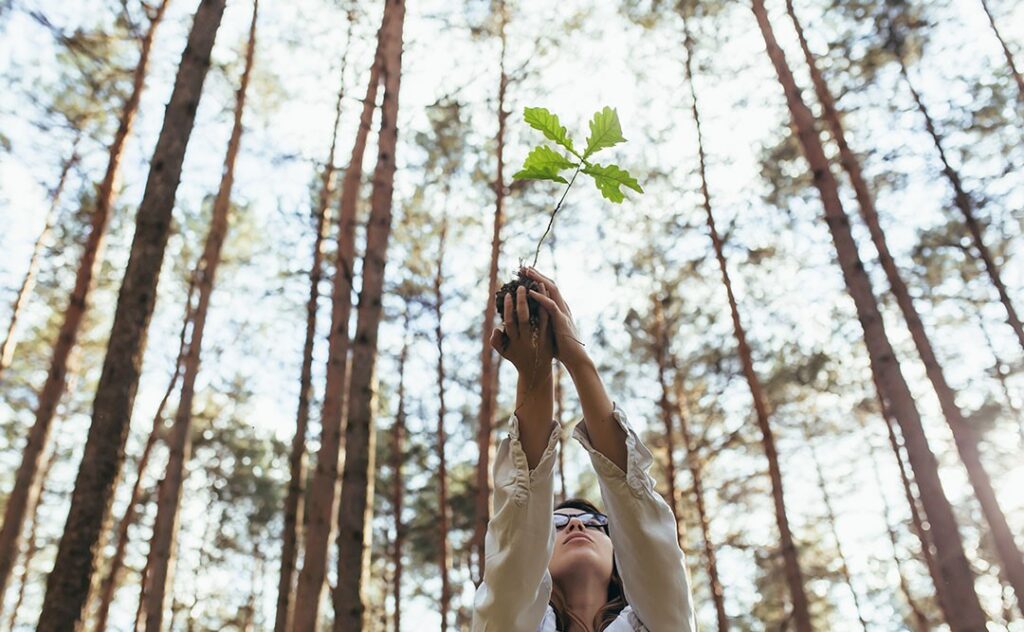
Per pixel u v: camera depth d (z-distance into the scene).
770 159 12.95
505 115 13.21
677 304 13.93
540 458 1.38
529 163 1.62
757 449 14.48
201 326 11.19
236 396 16.12
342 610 6.44
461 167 13.60
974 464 9.56
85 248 11.08
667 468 13.53
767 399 13.84
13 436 14.87
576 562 1.57
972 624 7.50
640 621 1.44
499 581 1.33
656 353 13.86
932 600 16.55
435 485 15.84
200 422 16.48
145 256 4.63
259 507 17.48
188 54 5.23
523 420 1.41
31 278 13.51
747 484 14.45
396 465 15.39
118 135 10.96
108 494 4.14
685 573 1.38
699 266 13.56
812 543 16.42
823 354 13.66
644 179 13.41
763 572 15.70
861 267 9.18
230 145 11.91
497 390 13.11
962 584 7.71
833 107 11.55
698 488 14.04
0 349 13.10
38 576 16.59
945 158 11.99
